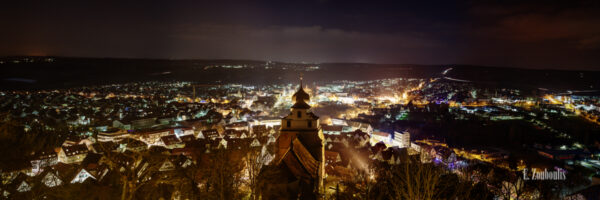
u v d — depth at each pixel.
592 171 167.50
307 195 72.44
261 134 183.12
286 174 71.25
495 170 115.62
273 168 73.12
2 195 59.06
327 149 132.62
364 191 71.06
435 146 179.12
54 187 74.50
